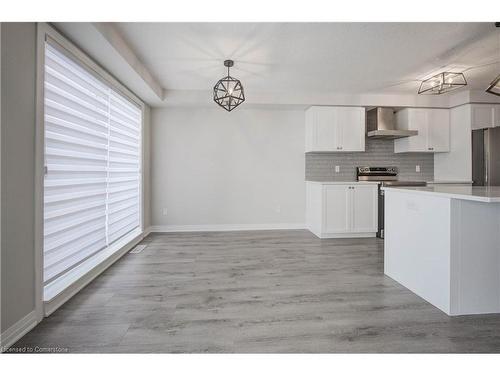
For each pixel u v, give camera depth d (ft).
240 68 11.39
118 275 9.01
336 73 12.03
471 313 6.50
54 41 6.98
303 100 15.06
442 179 16.30
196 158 16.10
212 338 5.55
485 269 6.54
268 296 7.45
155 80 12.91
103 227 10.30
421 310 6.70
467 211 6.48
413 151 15.55
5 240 5.22
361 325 6.03
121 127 11.88
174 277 8.83
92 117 9.38
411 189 7.78
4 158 5.21
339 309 6.74
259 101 14.85
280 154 16.47
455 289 6.46
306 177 16.58
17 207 5.54
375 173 16.53
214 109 16.11
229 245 12.81
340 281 8.50
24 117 5.76
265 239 13.98
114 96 11.12
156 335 5.65
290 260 10.59
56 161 7.38
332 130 15.33
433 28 8.29
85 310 6.67
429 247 7.10
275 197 16.51
